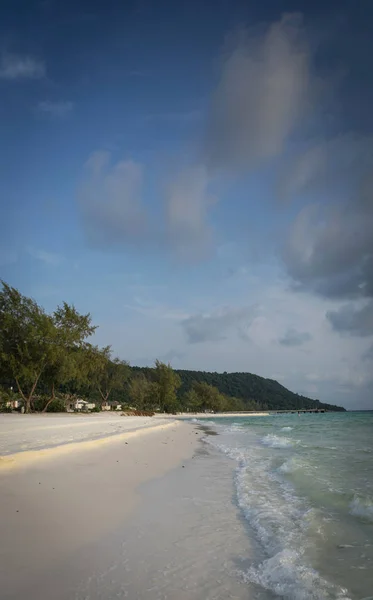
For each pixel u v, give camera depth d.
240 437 31.38
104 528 6.95
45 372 52.16
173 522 7.63
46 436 19.47
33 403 55.47
